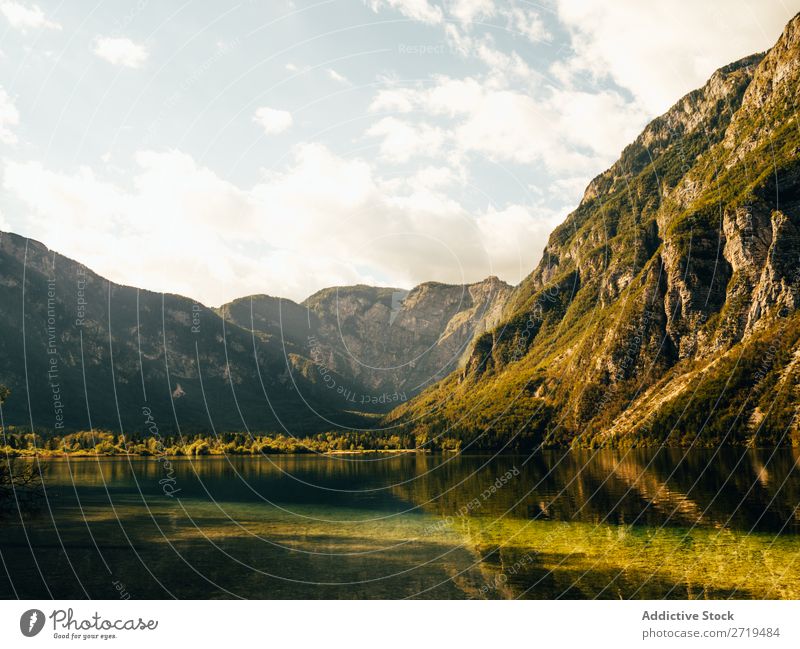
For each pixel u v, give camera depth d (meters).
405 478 62.94
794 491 42.19
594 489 46.78
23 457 80.50
